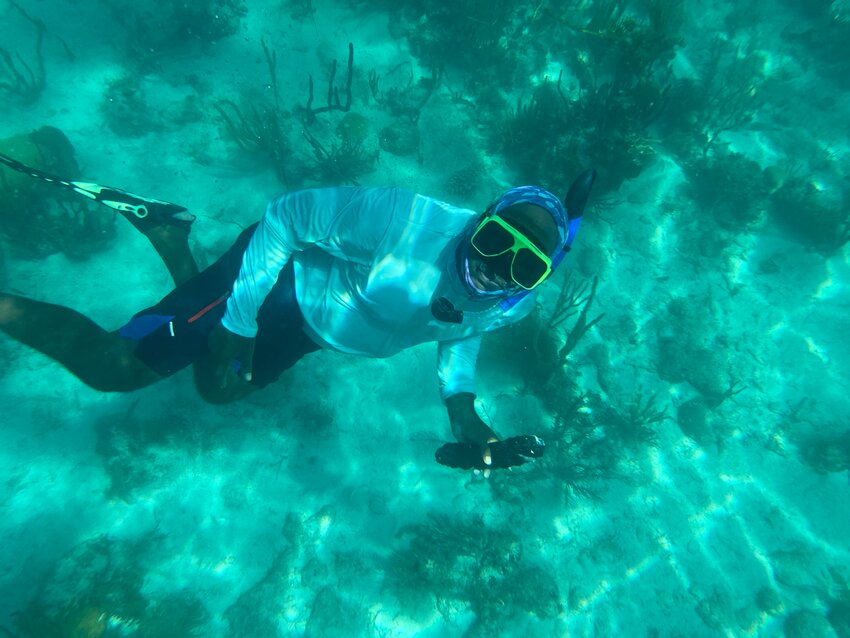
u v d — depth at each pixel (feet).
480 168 21.70
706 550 18.47
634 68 20.07
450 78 23.45
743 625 17.43
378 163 21.43
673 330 21.27
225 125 21.09
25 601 14.11
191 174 20.27
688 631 17.01
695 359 20.66
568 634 16.24
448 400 9.16
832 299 22.90
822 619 17.47
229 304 8.53
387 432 17.81
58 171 18.16
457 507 17.39
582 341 20.67
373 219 7.73
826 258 23.50
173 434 16.17
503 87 23.61
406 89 22.45
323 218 8.05
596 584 17.30
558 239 7.06
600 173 20.56
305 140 21.18
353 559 16.12
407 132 21.38
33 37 21.17
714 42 26.96
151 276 18.42
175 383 16.83
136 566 15.01
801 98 26.89
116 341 8.53
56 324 8.20
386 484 17.28
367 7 23.97
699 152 24.26
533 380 19.17
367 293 8.25
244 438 16.81
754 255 23.56
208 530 15.96
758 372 21.42
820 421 20.79
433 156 22.12
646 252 22.45
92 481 15.72
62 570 14.25
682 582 17.80
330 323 9.27
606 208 22.04
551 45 24.35
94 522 15.39
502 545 16.53
